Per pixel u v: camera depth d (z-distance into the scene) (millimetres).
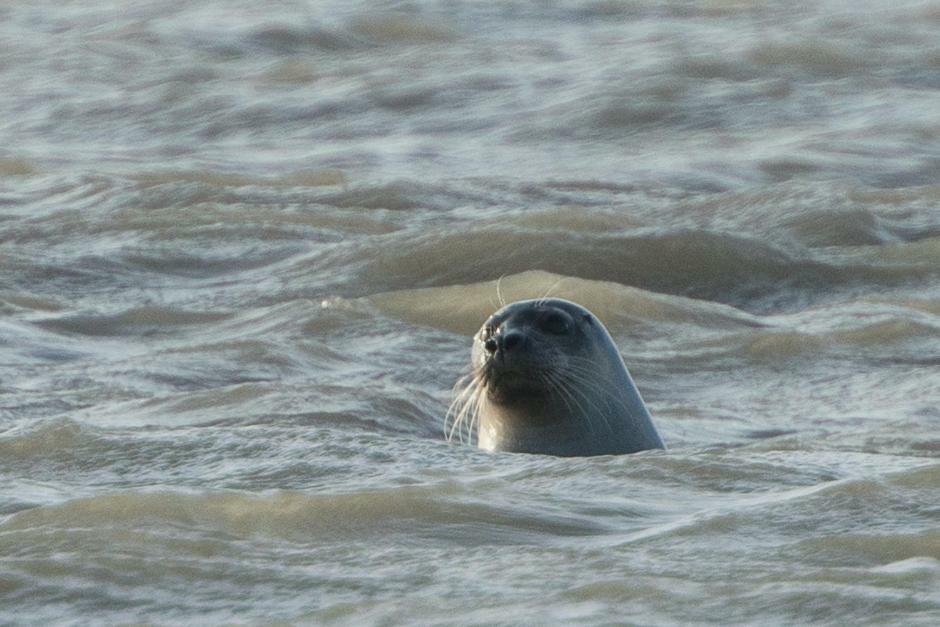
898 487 25875
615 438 37031
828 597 19875
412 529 24203
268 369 47375
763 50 118000
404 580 21469
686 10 140500
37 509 25078
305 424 38938
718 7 140000
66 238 68125
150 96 113875
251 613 20438
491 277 62312
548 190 83250
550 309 37312
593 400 36906
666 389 47969
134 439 31906
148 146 103375
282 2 140500
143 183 82250
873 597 19828
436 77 116125
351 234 70562
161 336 54188
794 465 28578
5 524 24688
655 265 63406
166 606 20766
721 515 24625
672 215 74500
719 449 33875
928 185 83750
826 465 28812
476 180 84562
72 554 22453
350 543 23375
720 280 62844
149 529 23875
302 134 106062
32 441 32062
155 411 39844
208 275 63312
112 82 119688
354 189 79938
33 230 69625
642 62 117125
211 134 106625
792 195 74812
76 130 107812
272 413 39719
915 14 131250
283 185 83375
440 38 134500
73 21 140125
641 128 104000
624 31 134500
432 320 54938
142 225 69875
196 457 30688
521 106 109062
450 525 24359
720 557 22359
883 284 62250
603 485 27062
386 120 108688
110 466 30469
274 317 55156
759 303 61281
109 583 21484
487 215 75750
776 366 50188
